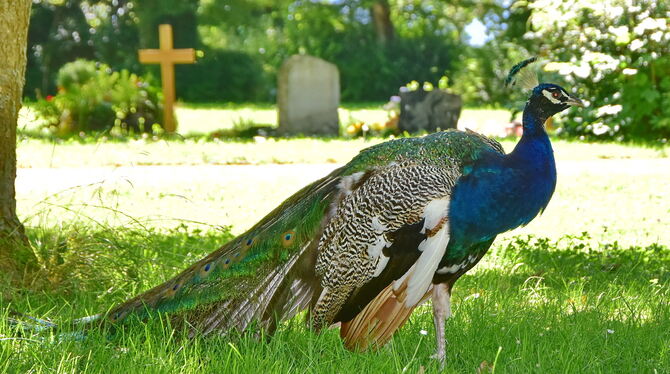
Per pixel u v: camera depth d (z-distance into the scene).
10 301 6.24
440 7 38.72
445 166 4.87
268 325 5.09
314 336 5.24
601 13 18.45
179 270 7.10
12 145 6.93
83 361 4.79
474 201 4.84
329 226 4.92
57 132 20.16
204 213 11.00
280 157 15.89
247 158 15.69
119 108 21.19
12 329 5.13
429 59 40.56
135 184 12.82
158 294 5.22
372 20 42.84
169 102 21.89
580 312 6.04
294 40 41.94
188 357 4.86
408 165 4.88
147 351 4.84
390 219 4.79
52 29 41.16
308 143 18.25
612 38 18.39
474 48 32.78
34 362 4.75
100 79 21.59
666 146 17.16
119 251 7.02
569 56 19.03
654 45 18.14
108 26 40.78
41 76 40.34
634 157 15.88
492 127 21.66
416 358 5.08
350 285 4.86
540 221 10.70
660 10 18.42
